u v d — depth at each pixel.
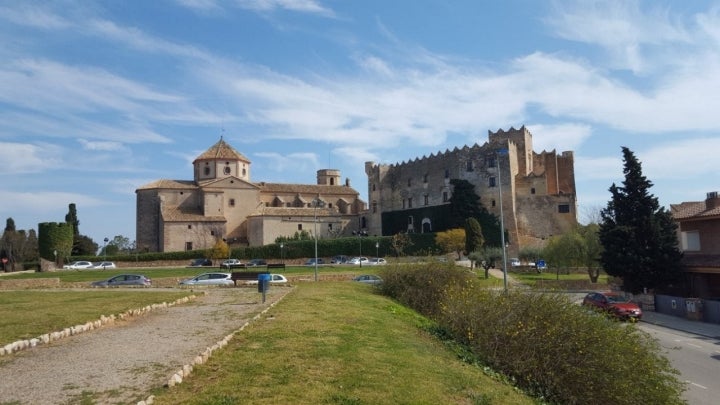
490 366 17.56
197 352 14.29
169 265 79.12
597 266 61.38
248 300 28.69
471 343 18.86
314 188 109.62
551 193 99.75
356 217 103.94
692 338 31.52
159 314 22.53
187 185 94.25
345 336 16.91
